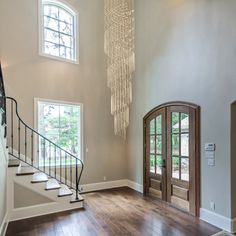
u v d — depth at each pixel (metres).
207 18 3.88
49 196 4.25
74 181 5.68
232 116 3.49
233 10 3.43
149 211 4.30
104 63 6.22
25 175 4.04
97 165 6.03
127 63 6.07
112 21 6.06
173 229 3.52
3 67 4.79
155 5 5.24
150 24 5.41
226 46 3.54
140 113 5.79
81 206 4.55
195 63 4.12
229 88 3.48
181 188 4.42
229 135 3.48
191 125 4.18
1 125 3.32
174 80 4.64
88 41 5.99
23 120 4.99
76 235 3.32
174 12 4.66
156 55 5.20
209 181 3.80
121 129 6.30
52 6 5.64
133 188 6.07
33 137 5.10
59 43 5.68
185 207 4.30
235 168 3.50
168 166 4.79
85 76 5.91
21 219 3.92
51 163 5.41
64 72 5.59
